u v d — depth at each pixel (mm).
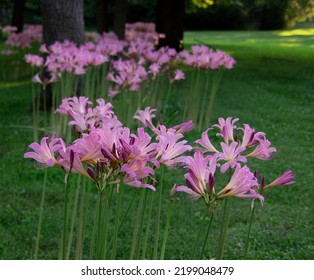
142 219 2910
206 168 2316
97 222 2855
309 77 15609
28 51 17359
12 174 6609
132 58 8695
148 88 9117
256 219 5426
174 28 17719
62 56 7199
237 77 15273
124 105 8195
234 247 4809
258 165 7160
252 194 2256
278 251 4723
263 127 9328
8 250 4680
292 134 8930
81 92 8453
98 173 2188
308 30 38719
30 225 5152
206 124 8797
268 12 40750
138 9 39531
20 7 22609
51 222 5238
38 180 6469
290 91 13242
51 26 9328
